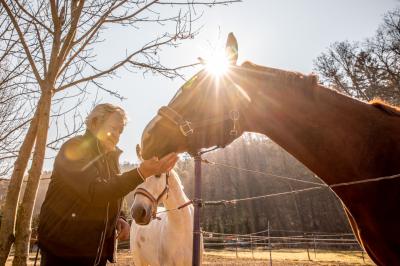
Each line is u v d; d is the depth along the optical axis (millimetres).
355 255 19922
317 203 42219
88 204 1898
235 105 1910
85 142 1992
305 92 1865
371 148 1740
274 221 42250
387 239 1657
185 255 4129
